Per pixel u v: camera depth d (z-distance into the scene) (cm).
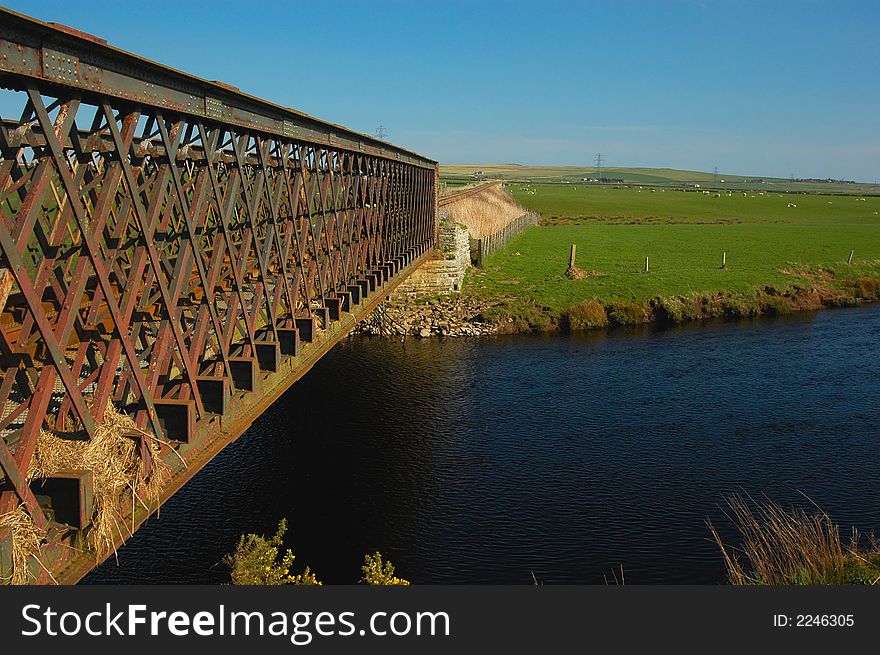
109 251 598
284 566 1183
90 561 592
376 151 1670
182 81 684
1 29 451
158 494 682
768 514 1619
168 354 751
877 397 2442
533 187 16550
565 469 1884
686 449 2009
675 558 1449
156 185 665
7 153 480
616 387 2577
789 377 2680
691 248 5788
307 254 1484
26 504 523
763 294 4091
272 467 1922
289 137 1008
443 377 2727
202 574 1405
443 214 4428
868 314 3919
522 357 3003
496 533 1567
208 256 1178
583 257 5153
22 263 487
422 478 1839
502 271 4497
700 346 3181
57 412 620
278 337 1095
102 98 564
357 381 2678
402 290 3816
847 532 1541
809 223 8750
